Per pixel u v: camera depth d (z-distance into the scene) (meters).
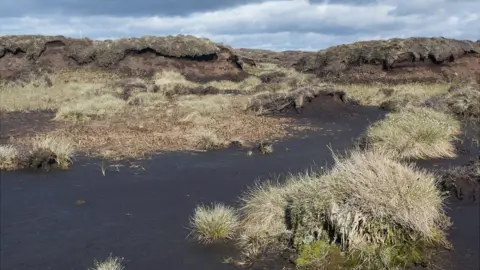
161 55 33.28
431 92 21.56
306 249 5.15
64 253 5.42
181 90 23.69
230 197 7.31
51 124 14.73
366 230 5.18
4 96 20.67
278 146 11.27
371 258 4.91
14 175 8.74
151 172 8.95
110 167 9.33
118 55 32.81
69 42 33.56
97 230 6.08
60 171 9.04
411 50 30.16
